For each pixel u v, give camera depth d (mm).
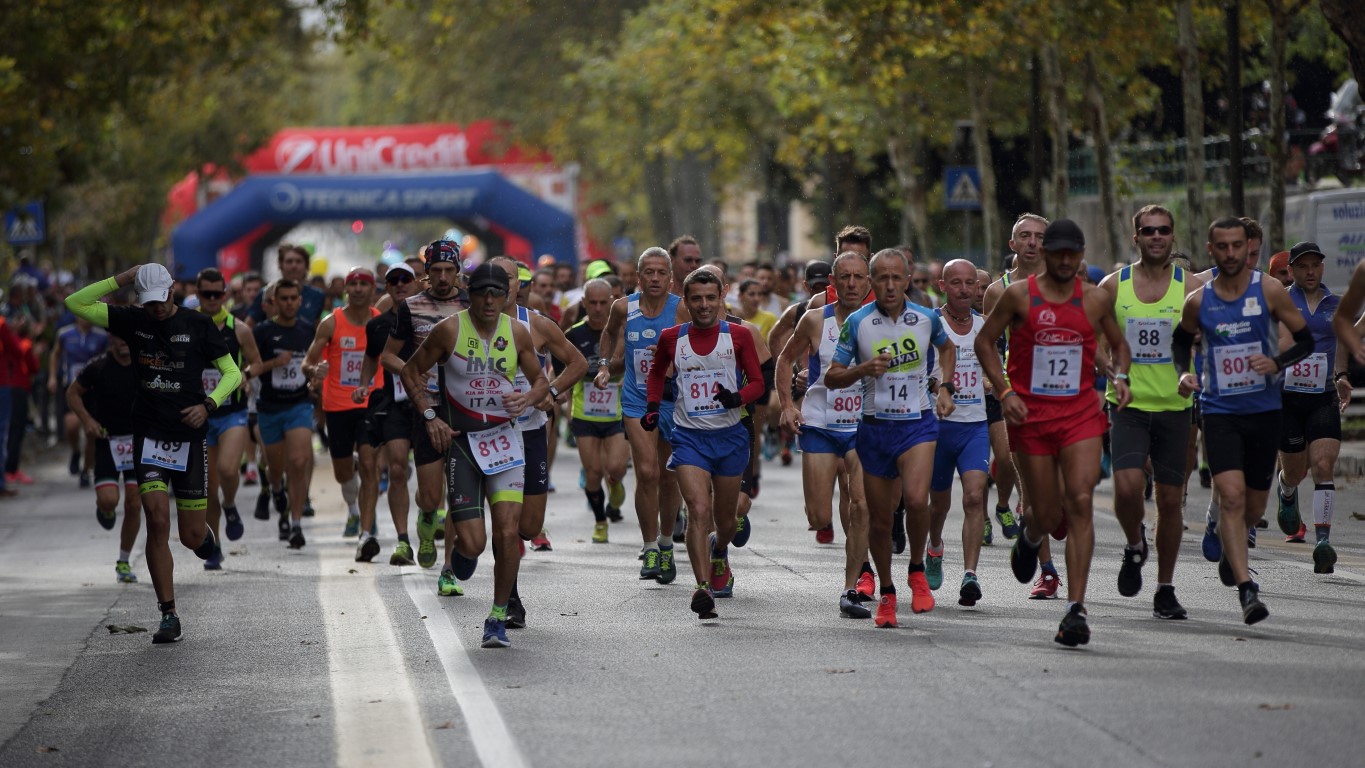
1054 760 19484
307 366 41219
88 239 135750
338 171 153125
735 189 168000
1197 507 45844
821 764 19812
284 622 32000
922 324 28109
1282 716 21156
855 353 28375
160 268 30219
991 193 84812
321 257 80500
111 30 82812
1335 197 65500
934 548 32594
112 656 29328
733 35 107125
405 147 155000
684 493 30016
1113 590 32438
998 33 72938
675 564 38438
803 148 120562
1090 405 26703
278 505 45344
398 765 20672
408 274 37844
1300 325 27750
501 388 28094
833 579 35062
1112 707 21891
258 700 25000
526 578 36500
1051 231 26500
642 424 30891
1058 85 73188
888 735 20969
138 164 133375
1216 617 28734
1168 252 28250
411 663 27156
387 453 38594
